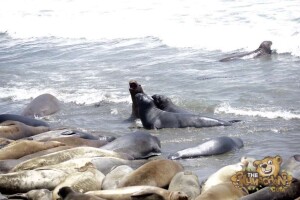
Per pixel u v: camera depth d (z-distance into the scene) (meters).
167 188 28.86
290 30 66.31
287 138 38.66
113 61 63.50
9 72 63.00
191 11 79.19
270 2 79.31
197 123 42.59
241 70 56.03
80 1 94.06
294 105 45.19
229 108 45.66
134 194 26.05
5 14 93.12
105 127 44.31
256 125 41.72
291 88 49.03
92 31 78.56
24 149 34.84
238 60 59.91
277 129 40.53
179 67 58.69
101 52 68.56
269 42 61.34
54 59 67.75
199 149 36.50
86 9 88.56
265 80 51.88
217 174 28.86
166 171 29.02
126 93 51.88
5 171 32.91
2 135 39.50
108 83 55.31
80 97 51.47
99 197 26.53
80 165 31.58
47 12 91.50
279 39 63.75
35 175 30.36
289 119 42.44
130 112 47.44
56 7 93.00
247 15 74.06
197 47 66.31
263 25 69.25
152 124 43.56
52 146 35.62
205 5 81.50
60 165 31.48
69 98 51.44
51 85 56.34
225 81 52.69
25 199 28.67
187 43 67.75
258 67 56.72
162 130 42.88
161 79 54.91
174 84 53.06
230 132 40.84
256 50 61.16
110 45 71.62
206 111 45.75
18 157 34.59
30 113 47.81
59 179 30.23
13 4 98.12
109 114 47.31
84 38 77.19
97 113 47.66
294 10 74.00
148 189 26.48
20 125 40.53
